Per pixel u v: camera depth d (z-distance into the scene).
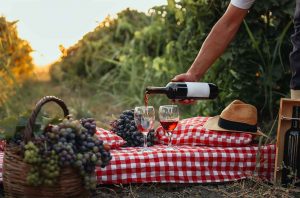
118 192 2.88
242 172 3.04
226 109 3.16
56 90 7.45
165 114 3.01
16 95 5.52
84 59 7.77
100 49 7.71
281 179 2.95
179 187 2.96
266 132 4.02
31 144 2.42
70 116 2.68
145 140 3.03
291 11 4.05
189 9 4.44
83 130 2.55
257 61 4.25
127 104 6.16
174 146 3.19
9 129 2.49
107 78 7.08
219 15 4.34
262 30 4.22
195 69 3.20
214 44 3.17
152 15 6.69
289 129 2.92
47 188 2.46
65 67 7.92
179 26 5.12
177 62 5.20
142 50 6.61
